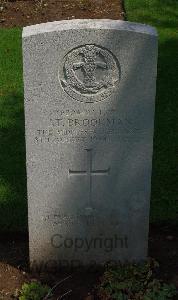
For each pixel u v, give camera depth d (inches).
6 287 87.9
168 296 84.6
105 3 190.1
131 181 86.0
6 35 164.6
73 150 83.8
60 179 85.4
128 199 87.1
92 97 81.1
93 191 86.4
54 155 84.0
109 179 85.8
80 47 78.7
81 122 82.4
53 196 86.4
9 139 119.6
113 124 82.7
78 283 88.8
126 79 80.5
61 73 79.7
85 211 87.6
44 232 88.6
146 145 84.0
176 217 99.7
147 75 80.4
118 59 79.5
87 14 183.6
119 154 84.5
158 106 129.8
